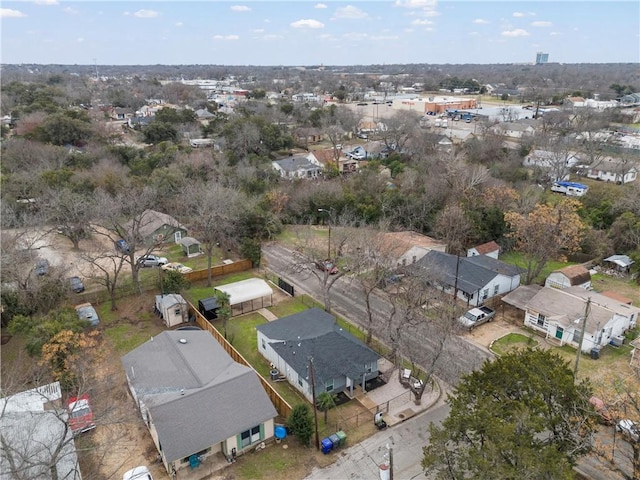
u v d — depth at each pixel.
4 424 23.86
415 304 34.78
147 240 54.56
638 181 81.00
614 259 52.22
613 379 28.38
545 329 39.41
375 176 75.00
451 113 157.62
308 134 118.62
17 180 63.41
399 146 102.44
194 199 55.81
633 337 38.62
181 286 43.84
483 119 135.00
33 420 24.38
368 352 33.00
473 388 23.11
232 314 42.44
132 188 58.19
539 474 18.03
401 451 26.64
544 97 188.88
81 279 46.88
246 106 145.88
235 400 27.19
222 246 57.34
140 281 46.97
